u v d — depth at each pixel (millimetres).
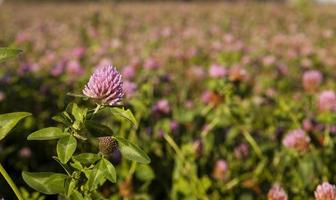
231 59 1519
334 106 812
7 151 883
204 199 799
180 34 2309
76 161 422
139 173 779
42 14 4715
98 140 430
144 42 1910
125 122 794
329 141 796
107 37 2045
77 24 2744
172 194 803
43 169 881
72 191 414
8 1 8828
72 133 414
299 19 3553
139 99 823
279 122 936
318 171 762
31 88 1081
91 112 439
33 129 955
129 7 5453
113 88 428
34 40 1938
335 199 542
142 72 1082
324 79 1467
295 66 1529
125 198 756
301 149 735
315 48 1974
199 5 5918
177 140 890
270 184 813
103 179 412
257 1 5125
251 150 921
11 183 417
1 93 997
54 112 1015
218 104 912
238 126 896
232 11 4324
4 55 406
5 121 397
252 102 1025
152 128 839
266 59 1399
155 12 4359
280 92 1219
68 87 1065
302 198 759
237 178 835
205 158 874
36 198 648
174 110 969
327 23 3439
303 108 953
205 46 1886
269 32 2609
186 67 1523
